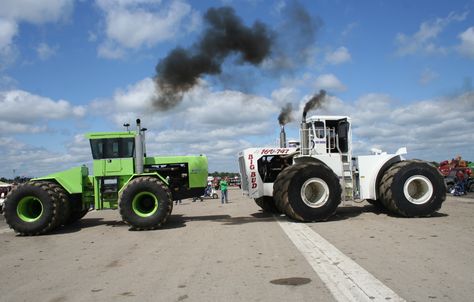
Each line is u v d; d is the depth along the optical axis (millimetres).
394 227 10617
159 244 9617
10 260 8602
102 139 13305
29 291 6133
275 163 14359
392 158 13273
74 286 6285
